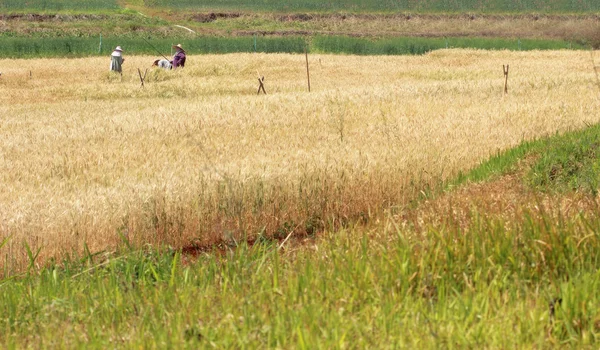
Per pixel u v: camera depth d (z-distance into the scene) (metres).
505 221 11.65
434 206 14.88
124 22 112.12
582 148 20.34
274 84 50.56
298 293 9.26
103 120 31.94
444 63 67.94
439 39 96.19
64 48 83.88
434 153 21.83
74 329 8.79
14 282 12.52
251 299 9.16
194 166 21.42
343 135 26.33
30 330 9.23
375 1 138.75
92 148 25.47
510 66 62.69
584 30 107.69
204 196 17.95
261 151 23.78
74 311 9.75
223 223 17.70
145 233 16.92
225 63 60.84
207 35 108.44
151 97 46.59
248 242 17.39
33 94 46.47
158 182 19.17
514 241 10.38
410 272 9.73
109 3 126.19
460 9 134.75
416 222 12.56
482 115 29.52
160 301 9.72
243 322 8.40
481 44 94.31
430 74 57.09
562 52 77.19
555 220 11.07
